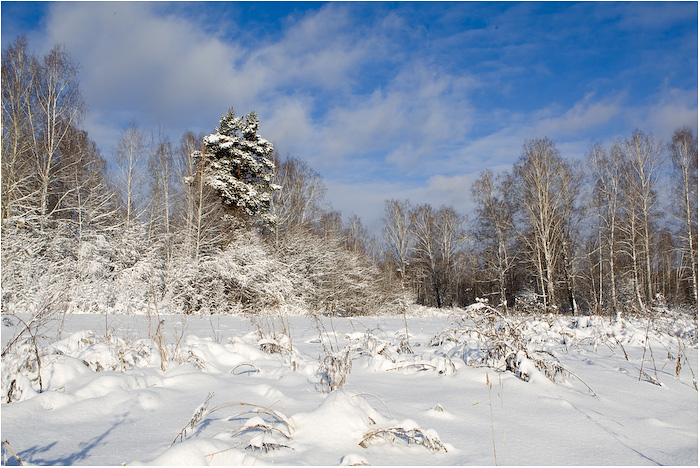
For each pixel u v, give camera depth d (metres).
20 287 13.11
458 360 5.04
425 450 2.55
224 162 23.42
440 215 38.66
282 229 26.42
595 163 25.19
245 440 2.49
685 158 22.80
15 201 15.26
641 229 24.36
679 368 4.70
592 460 2.46
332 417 2.73
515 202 27.44
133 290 16.08
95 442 2.47
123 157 20.12
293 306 19.81
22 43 16.80
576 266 26.98
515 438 2.77
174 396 3.47
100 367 4.20
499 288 29.33
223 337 7.29
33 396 3.30
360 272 25.45
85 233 18.33
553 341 6.68
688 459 2.50
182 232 19.88
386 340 6.43
